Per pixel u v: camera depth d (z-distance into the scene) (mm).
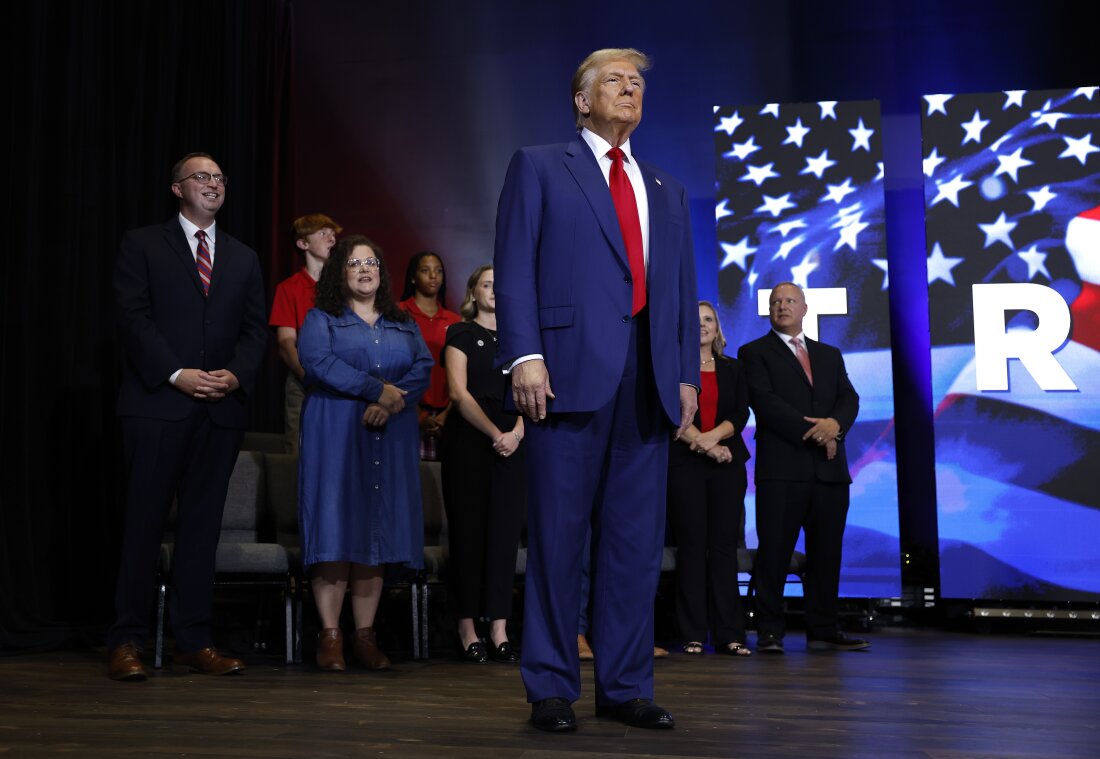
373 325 3531
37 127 4070
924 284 6004
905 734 2068
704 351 4242
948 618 5297
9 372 3881
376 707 2408
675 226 2283
